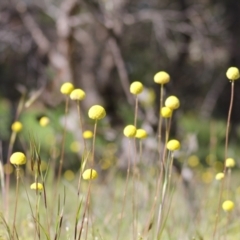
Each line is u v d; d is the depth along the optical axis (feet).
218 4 45.57
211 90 50.11
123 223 15.57
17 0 37.29
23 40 39.29
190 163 27.50
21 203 17.48
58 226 9.41
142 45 43.34
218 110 55.21
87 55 43.37
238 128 52.70
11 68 41.78
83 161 9.44
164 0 43.34
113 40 34.22
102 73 43.06
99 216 15.89
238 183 26.78
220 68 48.47
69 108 33.76
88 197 9.30
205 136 50.80
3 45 39.99
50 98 34.55
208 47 41.63
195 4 43.21
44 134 28.94
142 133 10.68
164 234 14.10
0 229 12.35
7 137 35.04
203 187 23.48
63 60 35.91
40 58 40.81
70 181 26.48
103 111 9.15
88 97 42.93
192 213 16.99
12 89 41.16
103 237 12.11
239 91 54.90
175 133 29.94
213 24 43.62
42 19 41.50
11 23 38.22
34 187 9.62
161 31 39.47
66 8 34.42
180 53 44.27
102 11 34.17
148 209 15.43
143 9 40.32
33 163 9.36
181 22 40.09
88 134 13.42
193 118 52.37
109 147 32.53
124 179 26.48
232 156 39.58
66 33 35.04
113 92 44.06
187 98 50.19
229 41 45.11
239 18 45.62
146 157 22.98
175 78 44.65
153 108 27.73
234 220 16.37
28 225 13.83
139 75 43.70
